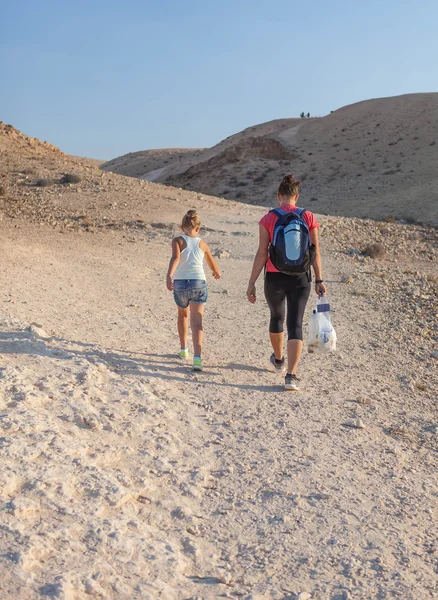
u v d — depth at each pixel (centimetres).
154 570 313
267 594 310
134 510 367
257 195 7212
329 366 734
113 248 1625
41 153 3384
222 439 487
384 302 1212
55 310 851
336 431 527
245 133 11225
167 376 615
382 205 5556
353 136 8419
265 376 661
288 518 382
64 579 283
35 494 351
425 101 9162
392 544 369
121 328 804
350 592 318
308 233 587
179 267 656
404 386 695
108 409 495
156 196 2648
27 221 1859
